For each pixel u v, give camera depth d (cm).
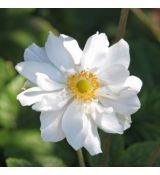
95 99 53
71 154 61
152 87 66
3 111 62
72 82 54
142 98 64
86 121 53
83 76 54
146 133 63
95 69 53
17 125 62
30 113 62
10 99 62
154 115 64
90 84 54
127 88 52
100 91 53
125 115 52
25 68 52
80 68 54
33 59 53
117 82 53
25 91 52
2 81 63
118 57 53
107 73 53
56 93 53
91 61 53
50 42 53
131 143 63
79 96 54
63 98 53
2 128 63
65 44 53
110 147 61
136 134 63
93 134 52
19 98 51
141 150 60
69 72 54
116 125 52
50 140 52
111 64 53
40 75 51
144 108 64
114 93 53
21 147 61
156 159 60
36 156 60
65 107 53
